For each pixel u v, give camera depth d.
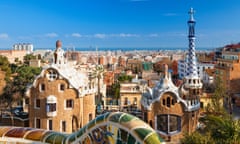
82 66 131.50
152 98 58.34
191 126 56.91
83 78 58.56
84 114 55.12
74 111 53.59
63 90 53.12
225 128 33.28
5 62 126.44
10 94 71.88
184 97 61.75
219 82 92.31
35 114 54.25
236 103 100.94
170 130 57.44
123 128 14.02
